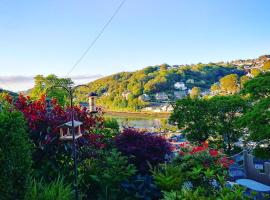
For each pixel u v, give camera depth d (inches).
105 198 341.7
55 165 370.0
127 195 353.7
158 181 348.8
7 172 239.6
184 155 426.6
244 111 1117.1
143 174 398.9
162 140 415.2
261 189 548.7
